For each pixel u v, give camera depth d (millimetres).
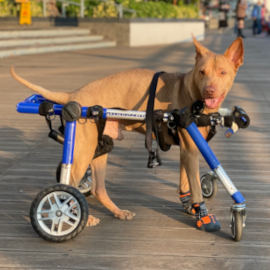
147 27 22469
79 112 3369
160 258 3258
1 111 7988
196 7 30656
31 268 3127
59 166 4113
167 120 3445
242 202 3410
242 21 28078
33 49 17250
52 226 3432
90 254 3314
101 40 21219
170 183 4781
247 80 11211
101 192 3939
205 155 3416
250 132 6773
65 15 22500
